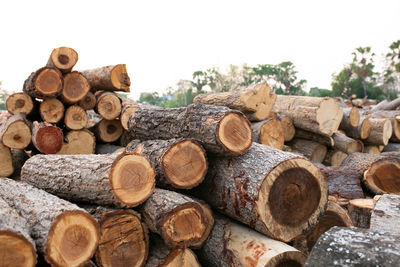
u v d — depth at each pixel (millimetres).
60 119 5309
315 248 1834
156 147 2881
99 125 5961
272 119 4773
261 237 2559
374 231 1932
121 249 2252
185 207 2285
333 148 5941
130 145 3799
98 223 1954
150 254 2438
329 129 5441
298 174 2627
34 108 5391
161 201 2340
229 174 2787
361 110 11383
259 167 2615
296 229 2605
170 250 2387
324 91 45594
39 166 2898
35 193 2379
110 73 5488
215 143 2699
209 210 2789
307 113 5398
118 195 2240
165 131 3355
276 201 2533
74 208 1915
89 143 5605
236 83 40156
